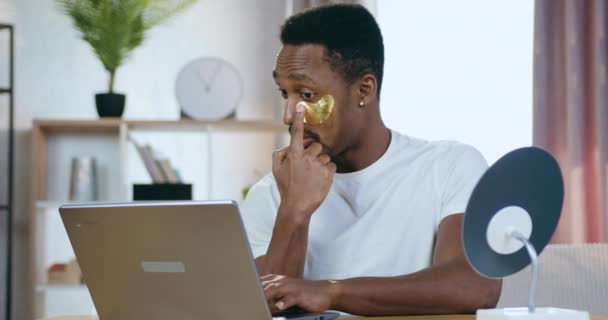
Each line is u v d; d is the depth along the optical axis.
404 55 4.16
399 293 1.47
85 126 4.10
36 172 4.07
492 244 1.17
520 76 4.03
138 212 1.24
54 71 4.35
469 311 1.52
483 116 4.07
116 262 1.31
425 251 1.73
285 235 1.65
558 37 3.88
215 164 4.37
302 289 1.41
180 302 1.27
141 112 4.36
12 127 4.06
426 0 4.14
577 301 1.84
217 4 4.39
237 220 1.16
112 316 1.36
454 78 4.11
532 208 1.20
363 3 4.11
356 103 1.70
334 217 1.78
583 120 3.81
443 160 1.76
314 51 1.64
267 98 4.38
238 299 1.21
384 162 1.76
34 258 4.04
